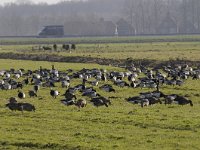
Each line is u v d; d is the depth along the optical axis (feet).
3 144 270.46
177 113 358.43
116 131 296.51
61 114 353.51
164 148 256.93
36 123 321.73
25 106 367.86
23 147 264.93
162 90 510.17
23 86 547.90
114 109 377.30
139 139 275.80
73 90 479.00
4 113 360.28
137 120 326.85
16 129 303.68
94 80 597.11
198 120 325.01
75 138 278.46
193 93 490.08
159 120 327.06
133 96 449.48
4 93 490.49
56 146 264.11
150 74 632.79
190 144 264.31
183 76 622.13
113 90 496.64
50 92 467.52
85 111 367.66
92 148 257.14
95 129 302.04
